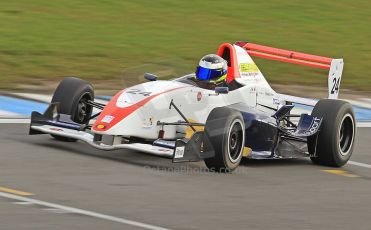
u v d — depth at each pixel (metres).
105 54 71.38
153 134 36.97
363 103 63.94
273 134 40.06
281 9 97.00
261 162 40.50
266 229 27.80
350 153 41.47
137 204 29.73
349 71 75.88
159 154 34.91
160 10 90.50
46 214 27.50
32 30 76.38
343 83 71.69
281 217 29.61
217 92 38.06
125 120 36.06
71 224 26.58
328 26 92.25
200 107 38.88
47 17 82.00
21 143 39.59
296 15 95.19
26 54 68.12
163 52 74.19
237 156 36.94
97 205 29.16
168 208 29.52
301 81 70.88
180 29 83.69
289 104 43.78
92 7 88.44
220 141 35.66
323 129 40.41
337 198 33.66
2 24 77.06
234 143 36.75
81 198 29.97
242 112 39.84
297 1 101.69
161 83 38.41
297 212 30.58
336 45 84.88
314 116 40.69
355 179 38.16
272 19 92.19
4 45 69.94
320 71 75.00
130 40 77.38
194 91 38.62
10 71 62.66
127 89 37.88
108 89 60.25
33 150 38.09
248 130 39.56
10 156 36.59
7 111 49.38
